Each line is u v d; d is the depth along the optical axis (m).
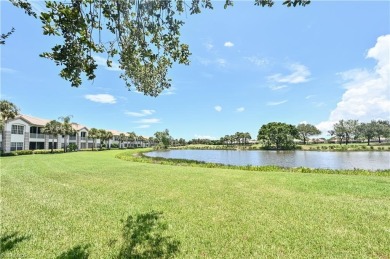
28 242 4.18
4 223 5.12
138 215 5.70
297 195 7.82
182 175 12.88
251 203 6.80
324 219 5.38
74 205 6.60
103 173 13.58
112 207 6.41
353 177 12.14
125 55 4.50
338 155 49.12
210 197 7.56
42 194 7.96
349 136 87.12
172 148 101.88
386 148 64.81
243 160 38.88
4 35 4.09
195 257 3.66
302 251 3.84
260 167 17.70
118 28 4.05
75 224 5.08
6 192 8.21
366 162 33.91
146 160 25.61
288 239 4.30
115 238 4.36
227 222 5.21
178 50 5.07
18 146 39.47
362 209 6.10
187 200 7.19
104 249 3.92
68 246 4.03
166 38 4.50
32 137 44.03
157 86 7.17
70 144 53.22
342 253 3.77
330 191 8.41
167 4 4.14
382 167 27.19
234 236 4.45
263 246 4.02
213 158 44.12
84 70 3.68
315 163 32.84
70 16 3.13
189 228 4.85
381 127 80.19
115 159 27.08
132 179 11.38
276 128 73.31
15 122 38.72
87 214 5.77
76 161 22.28
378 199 7.24
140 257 3.66
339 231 4.66
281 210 6.09
